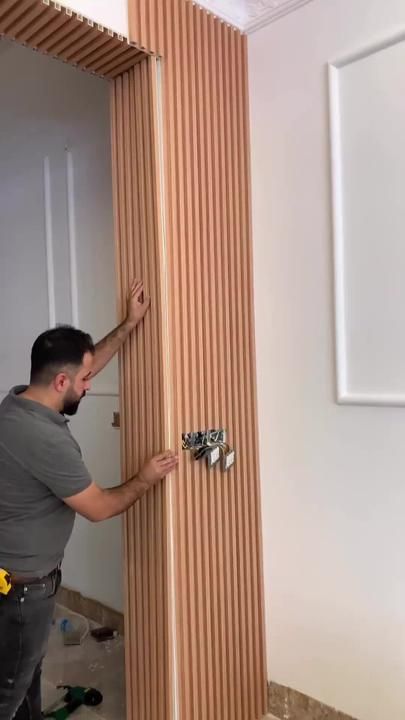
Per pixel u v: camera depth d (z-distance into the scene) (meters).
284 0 2.08
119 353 2.07
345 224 1.96
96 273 2.74
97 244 2.72
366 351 1.93
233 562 2.14
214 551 2.07
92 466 2.78
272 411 2.22
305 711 2.15
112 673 2.36
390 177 1.85
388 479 1.90
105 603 2.67
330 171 1.99
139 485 1.80
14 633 1.68
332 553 2.05
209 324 2.08
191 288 2.00
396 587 1.89
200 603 2.01
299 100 2.08
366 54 1.89
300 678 2.16
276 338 2.19
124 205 2.04
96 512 1.68
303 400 2.12
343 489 2.02
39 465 1.63
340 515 2.03
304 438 2.12
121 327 1.96
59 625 2.66
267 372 2.23
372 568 1.95
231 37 2.18
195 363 2.02
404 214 1.83
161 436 1.92
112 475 2.68
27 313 3.12
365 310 1.93
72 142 2.82
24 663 1.71
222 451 2.08
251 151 2.24
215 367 2.09
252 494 2.23
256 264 2.24
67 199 2.86
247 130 2.23
